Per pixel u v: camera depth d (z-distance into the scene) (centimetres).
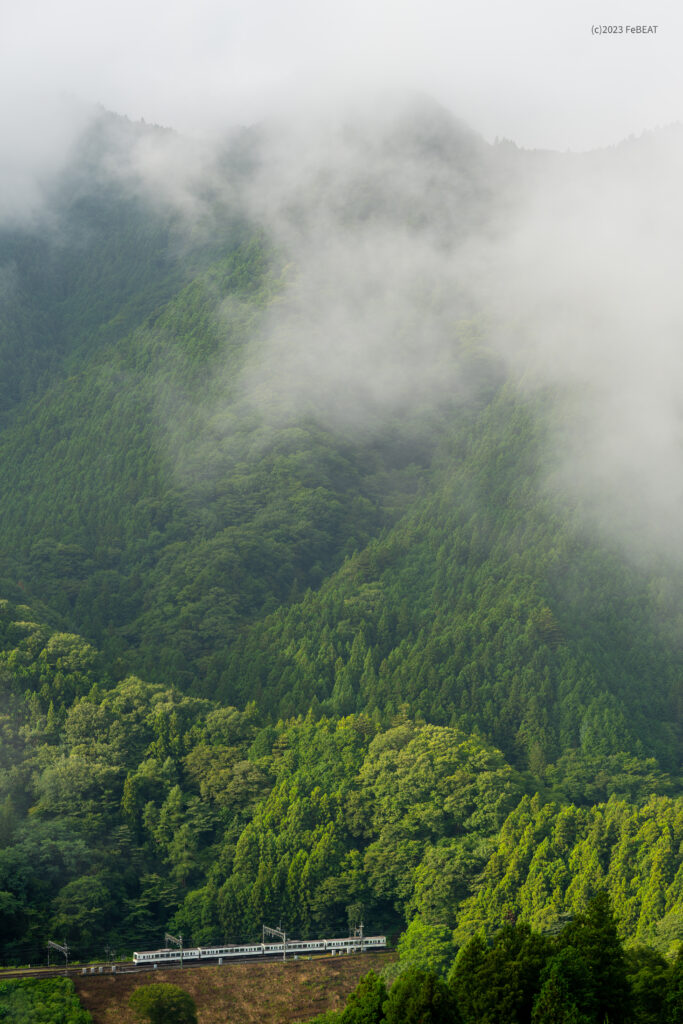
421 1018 16188
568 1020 15625
